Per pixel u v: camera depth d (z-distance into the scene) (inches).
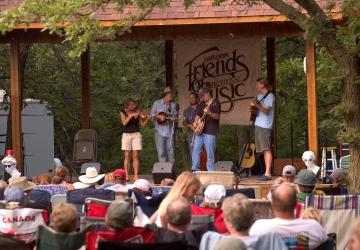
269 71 920.3
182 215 351.6
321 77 660.1
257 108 770.2
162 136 828.0
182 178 396.5
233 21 731.4
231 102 898.1
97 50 1307.8
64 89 1242.6
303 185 450.9
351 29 541.3
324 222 426.6
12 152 785.6
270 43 921.5
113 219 342.0
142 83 1338.6
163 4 584.7
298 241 347.3
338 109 558.9
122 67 1342.3
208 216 391.5
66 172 611.2
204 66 904.3
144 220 412.8
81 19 564.7
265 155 772.6
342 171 572.1
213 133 775.1
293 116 1332.4
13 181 577.9
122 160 1435.8
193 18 736.3
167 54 932.6
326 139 1256.8
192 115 808.3
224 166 771.4
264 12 724.0
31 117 1190.9
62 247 342.0
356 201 427.2
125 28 592.1
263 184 724.0
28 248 346.6
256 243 322.3
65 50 1240.8
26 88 1197.1
